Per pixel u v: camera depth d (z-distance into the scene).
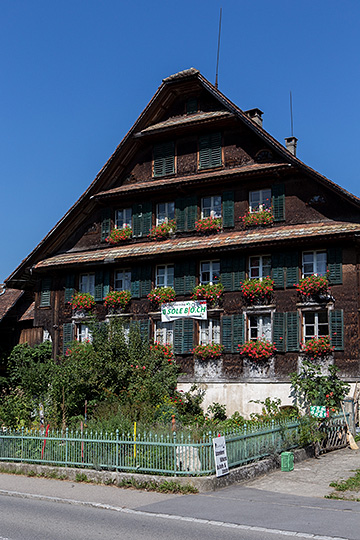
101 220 26.98
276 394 21.64
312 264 22.08
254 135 23.92
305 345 21.27
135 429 14.24
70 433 15.17
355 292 20.89
